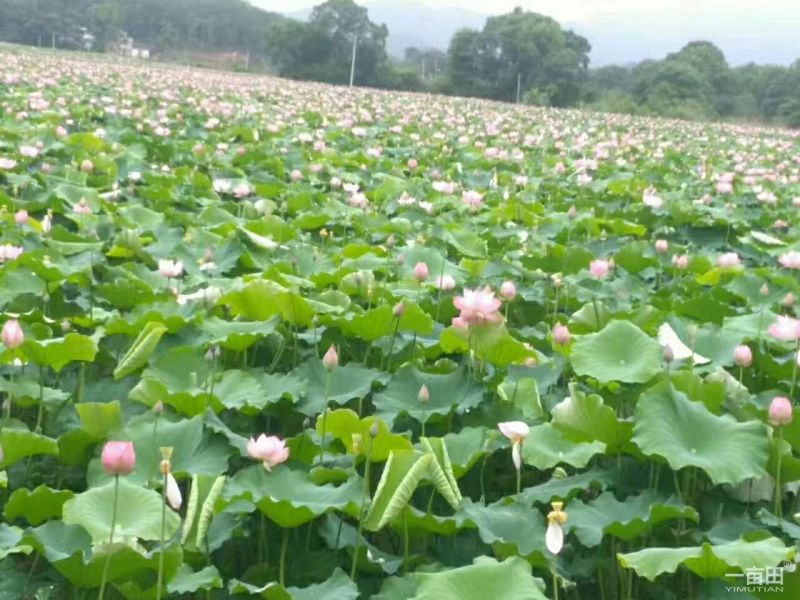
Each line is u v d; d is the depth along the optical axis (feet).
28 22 258.37
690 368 15.74
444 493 11.68
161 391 14.26
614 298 22.39
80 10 280.31
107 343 17.35
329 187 38.52
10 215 24.44
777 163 71.41
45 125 43.50
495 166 49.83
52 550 10.42
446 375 15.62
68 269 19.30
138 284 19.74
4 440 12.61
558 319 20.95
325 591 10.56
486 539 11.24
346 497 11.71
